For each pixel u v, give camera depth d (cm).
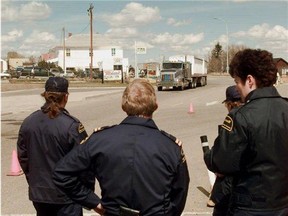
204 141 391
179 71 4294
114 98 3197
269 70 304
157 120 1805
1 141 1354
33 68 7762
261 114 296
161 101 2878
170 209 279
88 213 649
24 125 402
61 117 394
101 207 290
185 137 1362
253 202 296
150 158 273
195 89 4541
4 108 2484
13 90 4375
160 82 4294
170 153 279
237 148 294
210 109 2266
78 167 283
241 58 312
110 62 10675
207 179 845
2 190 787
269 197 294
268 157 293
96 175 284
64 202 386
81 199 293
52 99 396
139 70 7000
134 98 287
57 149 388
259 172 295
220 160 300
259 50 314
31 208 681
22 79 6981
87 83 5969
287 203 301
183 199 285
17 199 730
